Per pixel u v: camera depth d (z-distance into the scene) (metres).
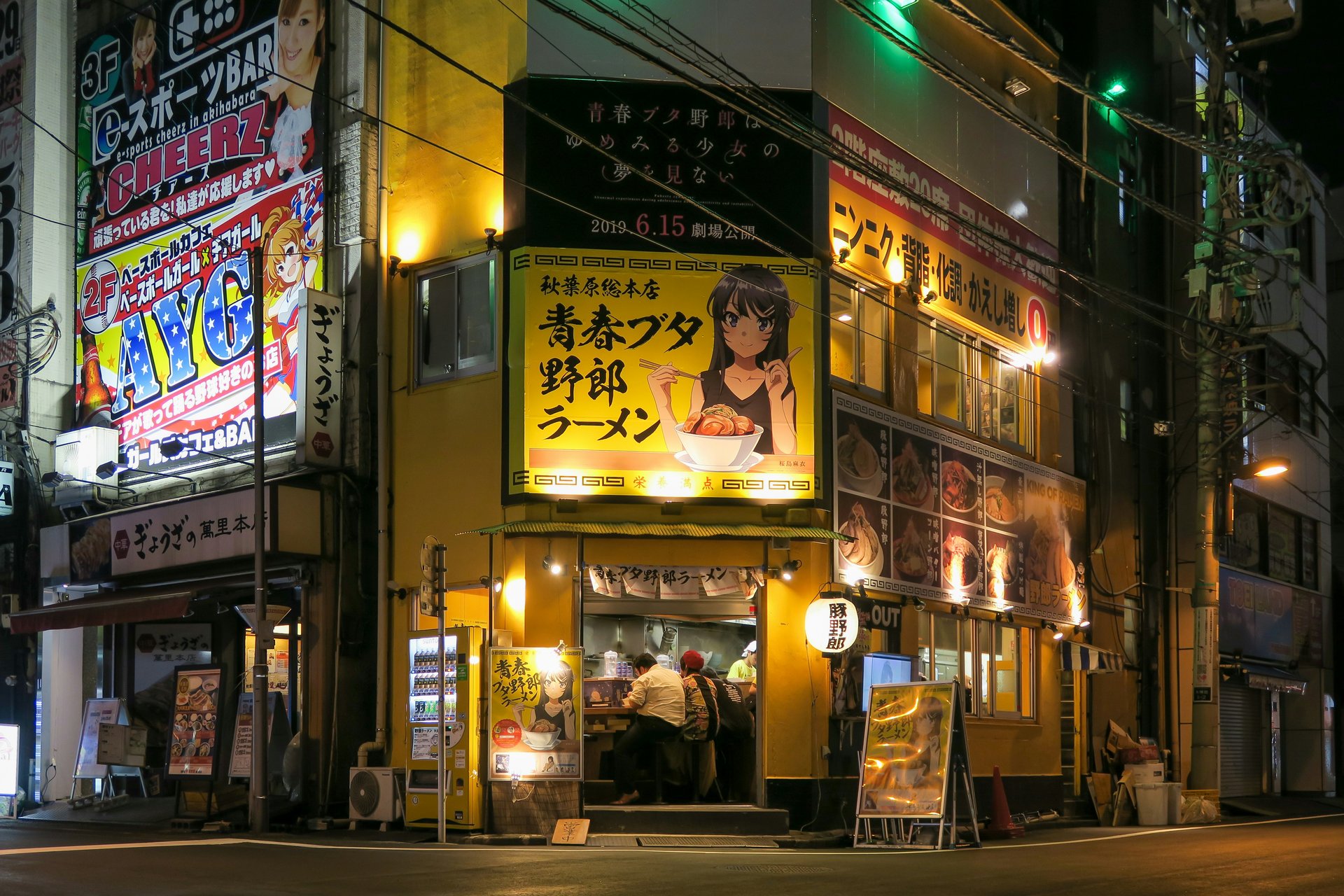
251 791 15.92
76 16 22.34
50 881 10.30
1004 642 20.33
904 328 18.66
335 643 17.50
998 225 21.03
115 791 20.03
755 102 14.52
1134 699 23.75
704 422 16.27
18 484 21.52
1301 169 19.50
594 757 16.73
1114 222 24.44
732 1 17.16
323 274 18.41
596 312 16.23
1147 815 20.19
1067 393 22.50
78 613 18.64
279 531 17.06
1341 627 32.38
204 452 19.41
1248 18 19.28
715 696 15.95
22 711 21.30
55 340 21.61
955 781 14.59
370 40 18.45
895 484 17.95
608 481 16.05
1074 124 23.44
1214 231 19.08
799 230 16.81
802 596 16.44
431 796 15.41
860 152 18.08
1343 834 16.97
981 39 21.12
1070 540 21.95
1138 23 25.58
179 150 20.55
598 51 16.69
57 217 21.86
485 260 17.19
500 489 16.41
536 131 16.45
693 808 15.42
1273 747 28.47
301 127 18.97
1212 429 20.38
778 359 16.50
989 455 20.08
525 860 12.20
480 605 17.38
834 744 16.45
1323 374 30.39
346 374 18.05
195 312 19.95
